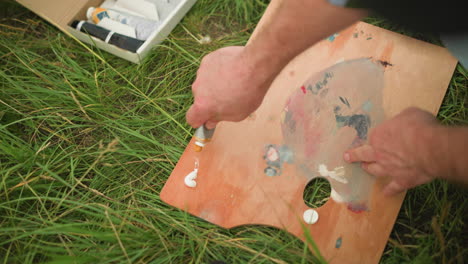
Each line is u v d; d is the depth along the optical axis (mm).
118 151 1095
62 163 1113
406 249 998
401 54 1135
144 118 1169
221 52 854
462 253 946
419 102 1088
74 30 1242
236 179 1030
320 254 925
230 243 989
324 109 1081
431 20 669
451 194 1044
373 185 1013
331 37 1157
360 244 972
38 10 1229
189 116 874
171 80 1232
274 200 1010
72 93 1130
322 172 1030
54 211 1023
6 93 1162
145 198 1085
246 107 826
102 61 1237
